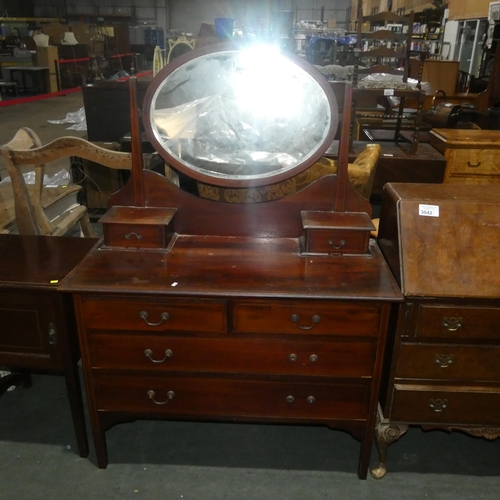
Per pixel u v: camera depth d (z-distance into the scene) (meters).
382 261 1.79
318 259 1.80
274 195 2.33
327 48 7.00
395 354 1.72
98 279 1.64
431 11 6.47
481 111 4.64
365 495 1.83
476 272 1.64
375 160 2.67
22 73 11.23
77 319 1.66
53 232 2.50
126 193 1.93
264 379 1.74
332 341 1.66
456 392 1.76
